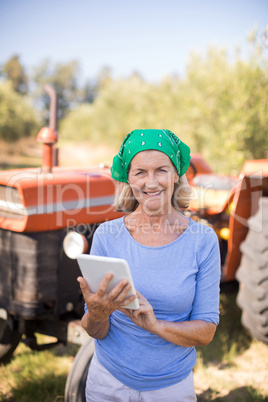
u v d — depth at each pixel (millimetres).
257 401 2598
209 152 9328
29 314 2268
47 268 2283
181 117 10781
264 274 2717
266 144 8375
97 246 1438
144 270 1351
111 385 1406
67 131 35312
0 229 2340
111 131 25859
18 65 53281
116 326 1411
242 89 8227
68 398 2053
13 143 27625
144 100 16688
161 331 1272
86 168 3021
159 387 1356
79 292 2447
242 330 3457
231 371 2951
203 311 1339
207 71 9438
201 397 2656
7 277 2330
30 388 2709
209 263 1353
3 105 27047
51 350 3238
